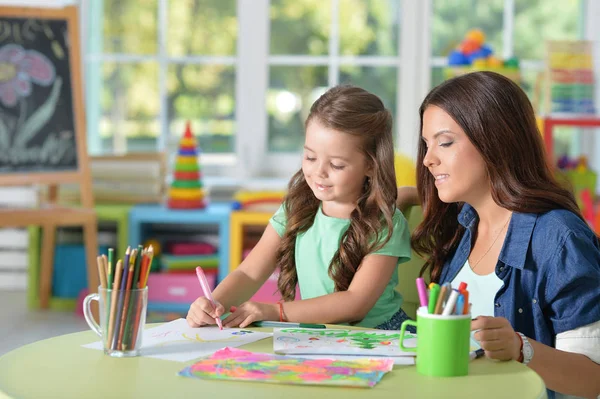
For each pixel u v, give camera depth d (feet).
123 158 12.64
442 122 4.88
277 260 5.88
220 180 13.61
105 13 13.44
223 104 13.74
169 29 13.55
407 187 6.18
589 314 4.51
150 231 12.88
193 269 12.03
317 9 13.47
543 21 13.29
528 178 4.91
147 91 13.60
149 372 3.70
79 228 12.80
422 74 13.33
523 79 13.00
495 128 4.79
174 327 4.60
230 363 3.78
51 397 3.35
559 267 4.60
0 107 11.48
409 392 3.44
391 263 5.37
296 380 3.53
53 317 11.59
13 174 11.48
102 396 3.36
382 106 5.57
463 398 3.37
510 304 4.83
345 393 3.42
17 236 13.32
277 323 4.66
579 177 11.99
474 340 4.22
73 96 11.91
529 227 4.82
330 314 5.12
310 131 5.42
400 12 13.34
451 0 13.30
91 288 11.46
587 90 11.84
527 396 3.40
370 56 13.48
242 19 13.55
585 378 4.35
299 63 13.58
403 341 4.22
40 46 11.75
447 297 3.76
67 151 11.81
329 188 5.39
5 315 11.66
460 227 5.41
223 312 4.68
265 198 11.84
